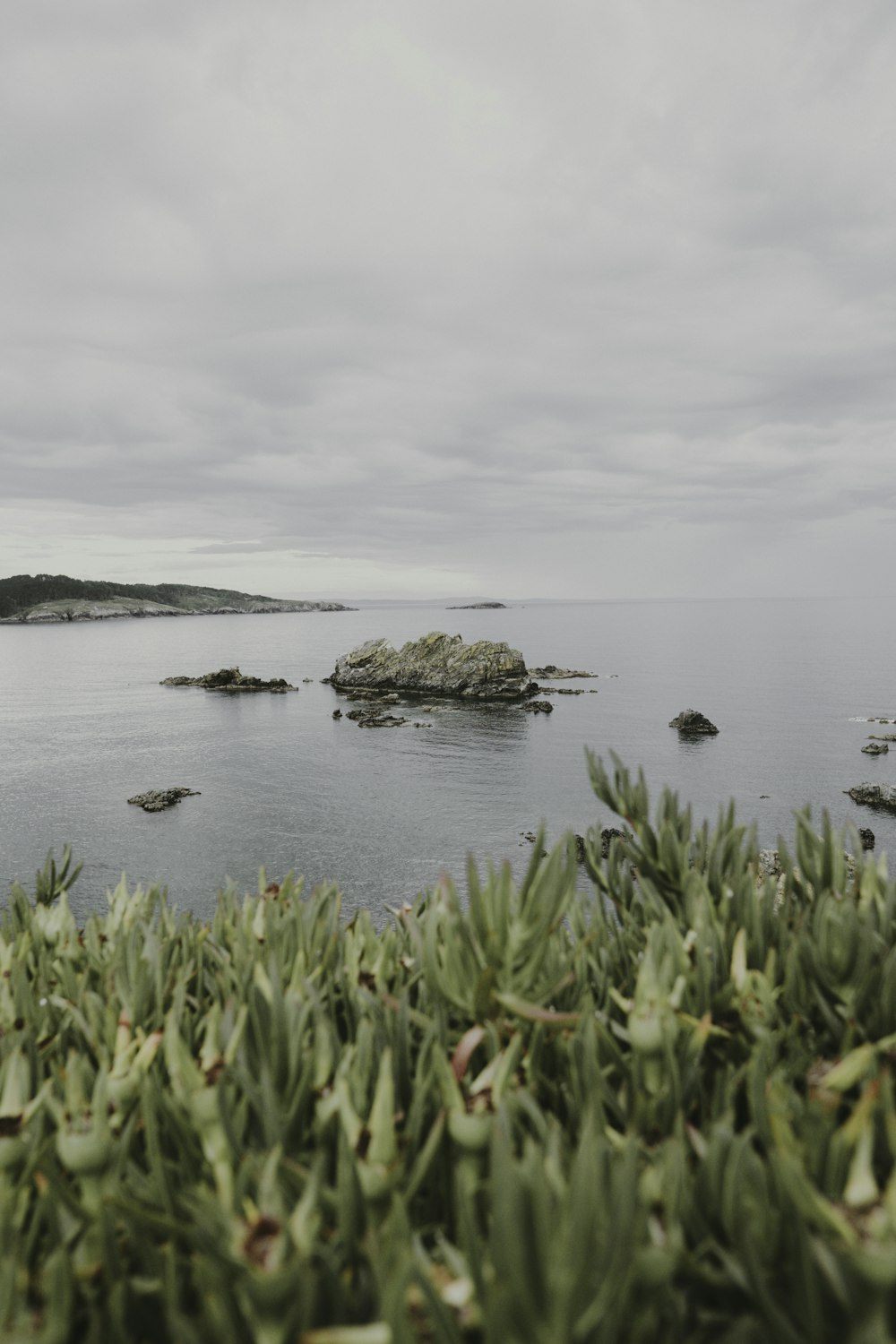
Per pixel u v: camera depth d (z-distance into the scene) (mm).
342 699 82938
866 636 193625
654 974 1767
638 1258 1090
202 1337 1112
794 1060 1781
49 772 46281
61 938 2928
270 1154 1325
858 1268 1009
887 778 41750
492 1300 945
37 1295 1234
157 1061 1927
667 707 71625
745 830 2719
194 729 62938
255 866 28719
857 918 1934
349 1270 1272
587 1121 1280
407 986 2158
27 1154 1478
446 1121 1498
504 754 50312
